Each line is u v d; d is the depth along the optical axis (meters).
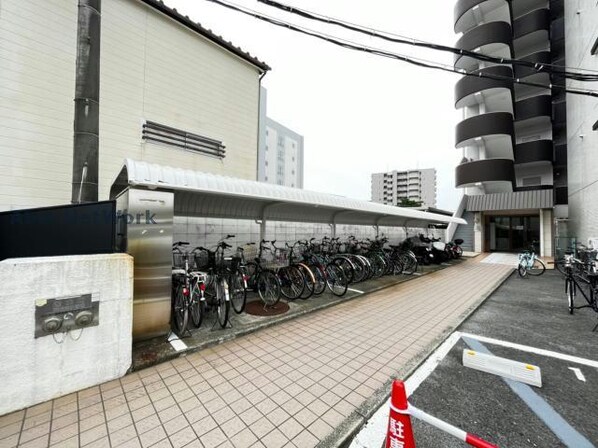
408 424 1.40
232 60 6.89
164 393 2.22
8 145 3.93
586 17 9.05
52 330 2.07
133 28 5.18
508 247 16.12
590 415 2.05
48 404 2.03
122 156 5.03
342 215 8.63
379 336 3.48
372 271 7.17
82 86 3.43
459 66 15.60
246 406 2.08
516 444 1.77
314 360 2.83
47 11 4.27
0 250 2.91
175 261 4.45
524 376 2.50
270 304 4.52
